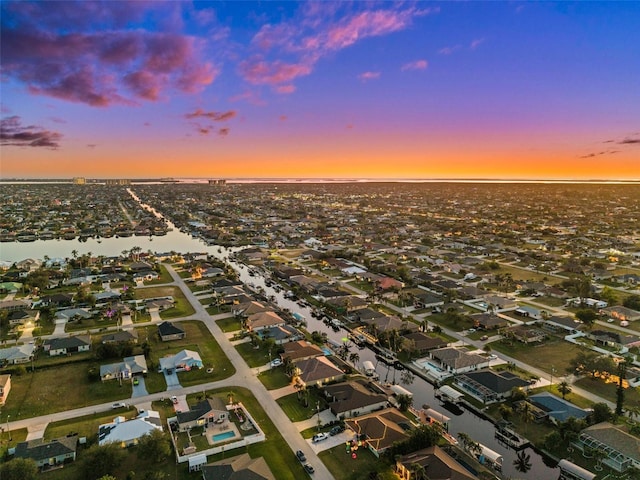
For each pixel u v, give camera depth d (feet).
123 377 371.97
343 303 568.00
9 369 379.96
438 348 436.35
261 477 241.76
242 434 296.51
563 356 426.92
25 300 571.28
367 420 301.63
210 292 644.27
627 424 305.94
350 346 465.47
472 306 581.53
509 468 273.13
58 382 366.43
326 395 347.15
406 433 291.38
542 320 518.37
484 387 353.92
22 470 236.22
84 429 299.17
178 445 282.97
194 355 406.41
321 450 280.10
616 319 521.24
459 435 291.17
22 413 318.65
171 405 333.01
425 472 248.52
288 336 460.55
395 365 421.59
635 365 403.13
